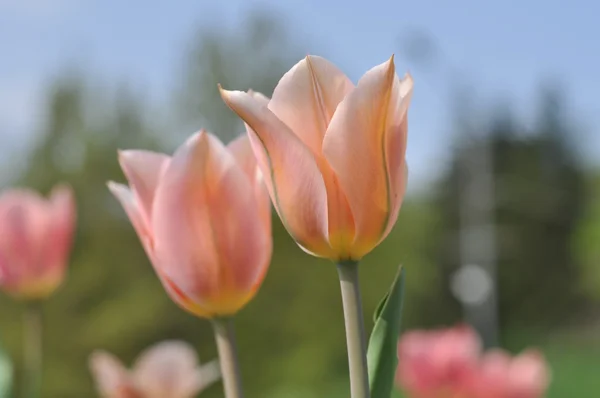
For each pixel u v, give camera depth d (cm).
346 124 90
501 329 3167
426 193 2819
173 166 102
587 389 1864
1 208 231
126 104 1688
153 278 1619
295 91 93
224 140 1675
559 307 3231
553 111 3434
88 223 1628
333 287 1658
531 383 271
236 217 103
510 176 3228
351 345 90
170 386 215
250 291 103
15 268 228
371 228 91
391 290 93
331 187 92
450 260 2725
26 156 1700
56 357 1542
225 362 103
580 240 3334
